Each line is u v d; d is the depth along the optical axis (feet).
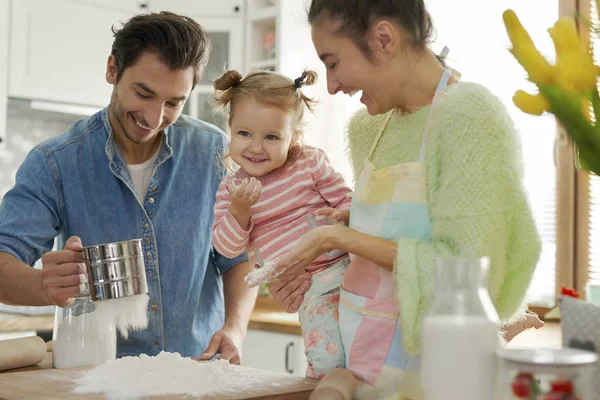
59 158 6.27
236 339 6.21
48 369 5.30
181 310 6.45
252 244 5.28
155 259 6.37
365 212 4.17
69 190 6.27
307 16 4.08
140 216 6.38
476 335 2.87
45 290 5.38
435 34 4.11
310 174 5.22
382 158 4.41
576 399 2.59
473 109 3.72
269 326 10.51
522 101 3.38
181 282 6.44
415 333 3.74
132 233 6.35
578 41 3.33
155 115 5.79
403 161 4.24
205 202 6.62
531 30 10.59
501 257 3.73
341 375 4.11
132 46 5.65
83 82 12.69
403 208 3.99
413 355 3.96
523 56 3.34
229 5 13.42
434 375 2.91
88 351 5.46
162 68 5.62
